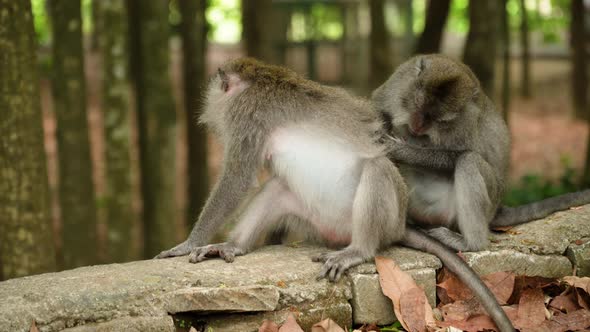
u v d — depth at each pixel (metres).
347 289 3.76
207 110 3.98
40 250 4.21
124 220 5.05
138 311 3.64
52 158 8.23
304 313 3.73
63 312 3.61
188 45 5.41
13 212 4.17
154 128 5.06
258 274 3.73
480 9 5.01
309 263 3.79
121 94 5.00
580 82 10.62
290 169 3.87
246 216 3.89
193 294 3.66
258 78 3.89
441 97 3.99
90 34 12.48
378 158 3.82
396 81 4.09
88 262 4.97
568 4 14.07
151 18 4.98
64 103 4.86
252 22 5.61
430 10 5.45
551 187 5.10
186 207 5.76
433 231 3.97
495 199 4.00
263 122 3.85
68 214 4.94
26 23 4.12
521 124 10.73
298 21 12.53
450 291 3.80
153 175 5.09
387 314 3.77
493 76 5.06
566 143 9.47
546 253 3.90
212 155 8.66
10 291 3.63
